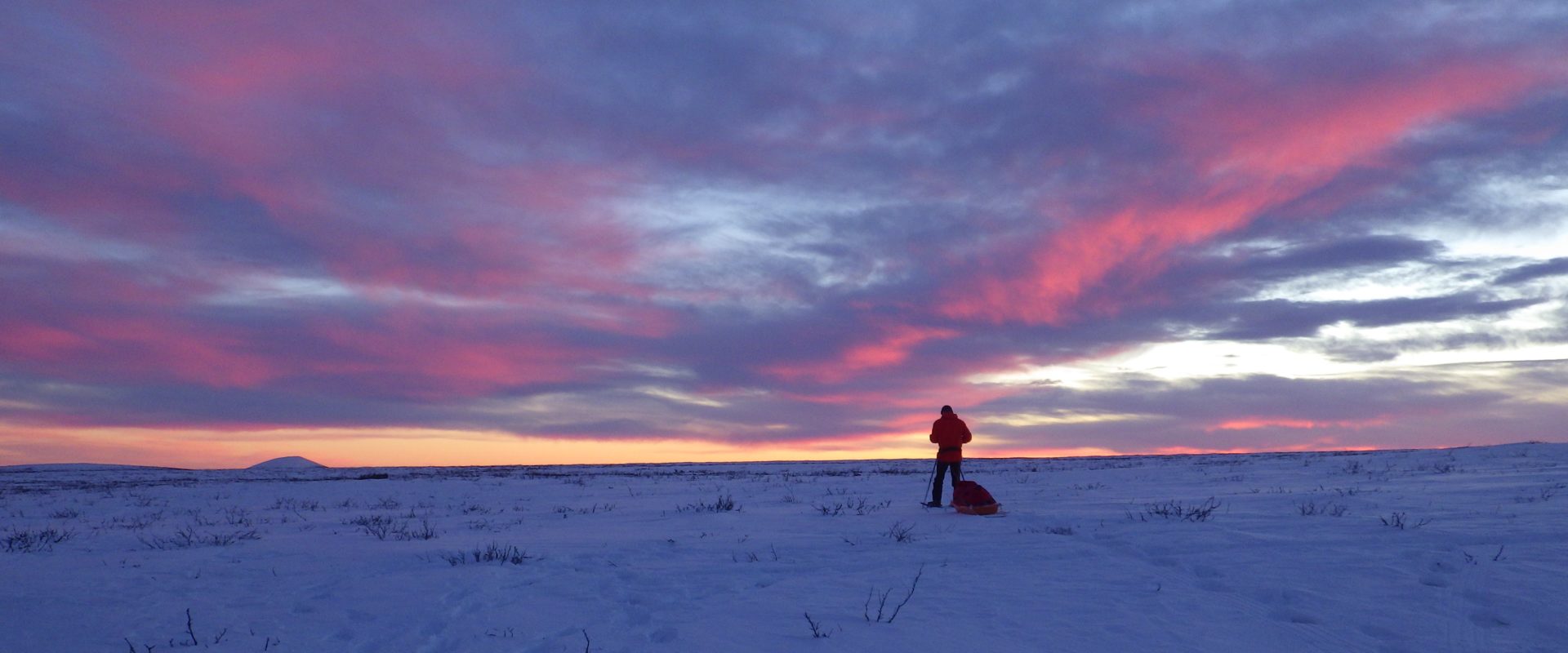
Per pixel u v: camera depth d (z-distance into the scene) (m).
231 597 7.78
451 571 8.84
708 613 6.81
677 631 6.23
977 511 13.27
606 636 6.14
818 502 17.34
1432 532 9.27
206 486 32.91
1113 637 5.84
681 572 8.67
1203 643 5.64
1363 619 6.11
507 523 14.20
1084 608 6.66
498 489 26.67
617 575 8.58
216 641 6.23
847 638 5.92
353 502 22.11
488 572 8.64
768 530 11.98
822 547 10.18
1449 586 6.88
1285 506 12.73
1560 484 15.04
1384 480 18.31
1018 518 12.46
